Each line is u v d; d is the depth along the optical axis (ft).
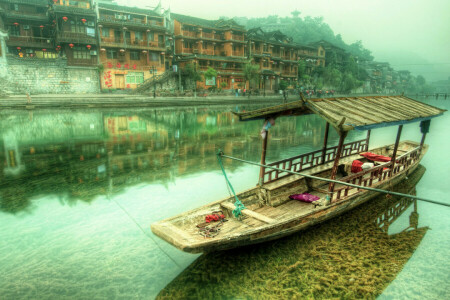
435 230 24.82
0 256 20.76
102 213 27.58
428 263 20.26
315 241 22.65
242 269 19.30
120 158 47.06
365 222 25.96
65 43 117.08
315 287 17.71
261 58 181.68
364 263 20.13
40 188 33.91
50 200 30.58
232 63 166.20
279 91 181.37
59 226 25.05
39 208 28.66
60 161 45.01
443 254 21.34
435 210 28.81
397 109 31.42
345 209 26.61
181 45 153.38
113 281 18.19
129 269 19.38
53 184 35.24
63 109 100.89
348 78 227.61
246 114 28.02
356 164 33.12
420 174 40.27
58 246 22.02
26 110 95.40
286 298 16.79
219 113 109.09
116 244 22.30
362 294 17.21
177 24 152.66
